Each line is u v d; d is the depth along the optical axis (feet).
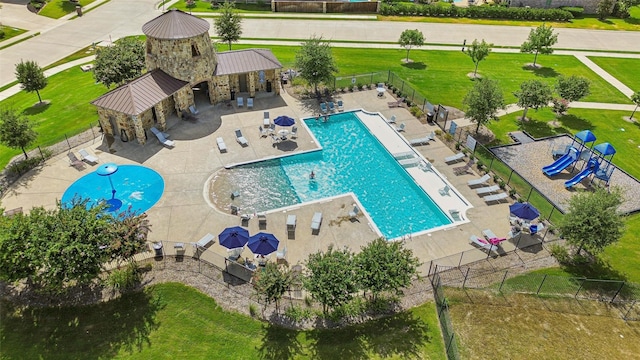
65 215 84.89
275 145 138.10
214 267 95.91
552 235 107.45
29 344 82.38
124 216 91.81
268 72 161.38
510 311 89.35
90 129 141.38
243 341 83.25
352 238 105.29
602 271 99.45
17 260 80.43
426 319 87.71
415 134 146.20
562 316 89.15
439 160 133.90
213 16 249.75
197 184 120.57
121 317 86.58
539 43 196.54
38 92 158.51
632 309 91.25
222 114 152.05
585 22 263.49
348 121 154.40
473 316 87.97
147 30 138.21
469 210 115.24
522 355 81.56
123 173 123.03
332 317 86.79
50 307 87.76
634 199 121.60
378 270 82.12
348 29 237.66
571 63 206.28
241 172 126.31
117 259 90.68
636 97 158.10
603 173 125.49
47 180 119.85
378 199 119.85
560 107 155.43
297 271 93.40
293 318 86.63
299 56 159.74
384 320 87.20
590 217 93.86
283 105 159.84
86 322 85.66
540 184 126.52
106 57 148.87
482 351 81.87
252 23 239.91
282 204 115.65
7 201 112.06
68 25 233.14
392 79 174.70
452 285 94.02
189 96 148.05
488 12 261.24
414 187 124.67
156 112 136.36
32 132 124.67
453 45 223.10
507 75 192.03
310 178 125.90
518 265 99.66
